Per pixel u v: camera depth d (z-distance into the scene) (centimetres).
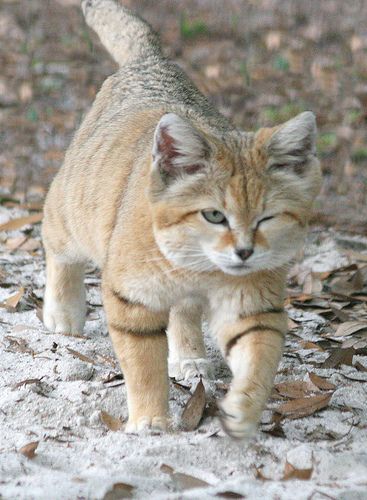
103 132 1098
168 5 2755
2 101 2186
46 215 1172
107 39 1352
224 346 929
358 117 2053
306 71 2314
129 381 927
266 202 870
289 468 822
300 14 2645
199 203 867
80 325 1195
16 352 1084
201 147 873
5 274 1366
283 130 884
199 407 927
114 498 770
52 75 2305
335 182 1820
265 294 902
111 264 929
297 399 966
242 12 2681
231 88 2228
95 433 916
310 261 1485
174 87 1166
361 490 779
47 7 2705
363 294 1372
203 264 888
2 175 1831
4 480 796
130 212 923
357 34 2502
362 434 916
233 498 766
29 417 937
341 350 1091
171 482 801
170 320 1102
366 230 1633
